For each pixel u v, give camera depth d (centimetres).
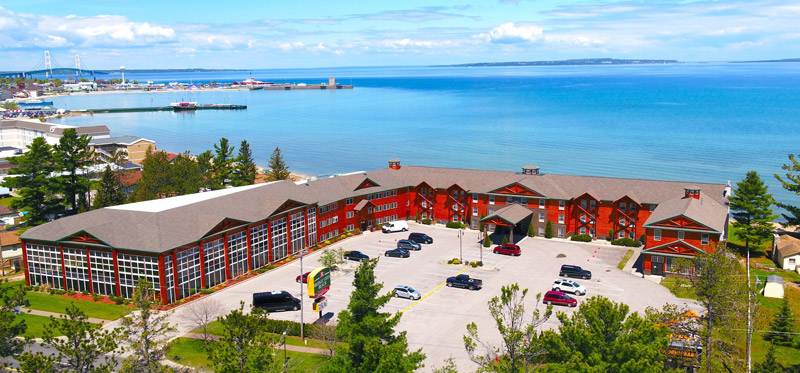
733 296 5084
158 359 4797
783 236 9581
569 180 10612
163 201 9256
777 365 5016
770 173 16900
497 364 4744
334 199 10250
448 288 7850
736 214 9812
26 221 11569
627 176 16725
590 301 4447
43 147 11162
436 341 6191
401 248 9694
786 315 6247
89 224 8094
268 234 8981
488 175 11169
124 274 7525
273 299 7231
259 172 19075
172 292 7450
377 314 5084
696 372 4884
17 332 4900
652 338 4191
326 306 7294
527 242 10106
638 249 9631
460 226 11025
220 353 4403
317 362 5731
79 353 4362
